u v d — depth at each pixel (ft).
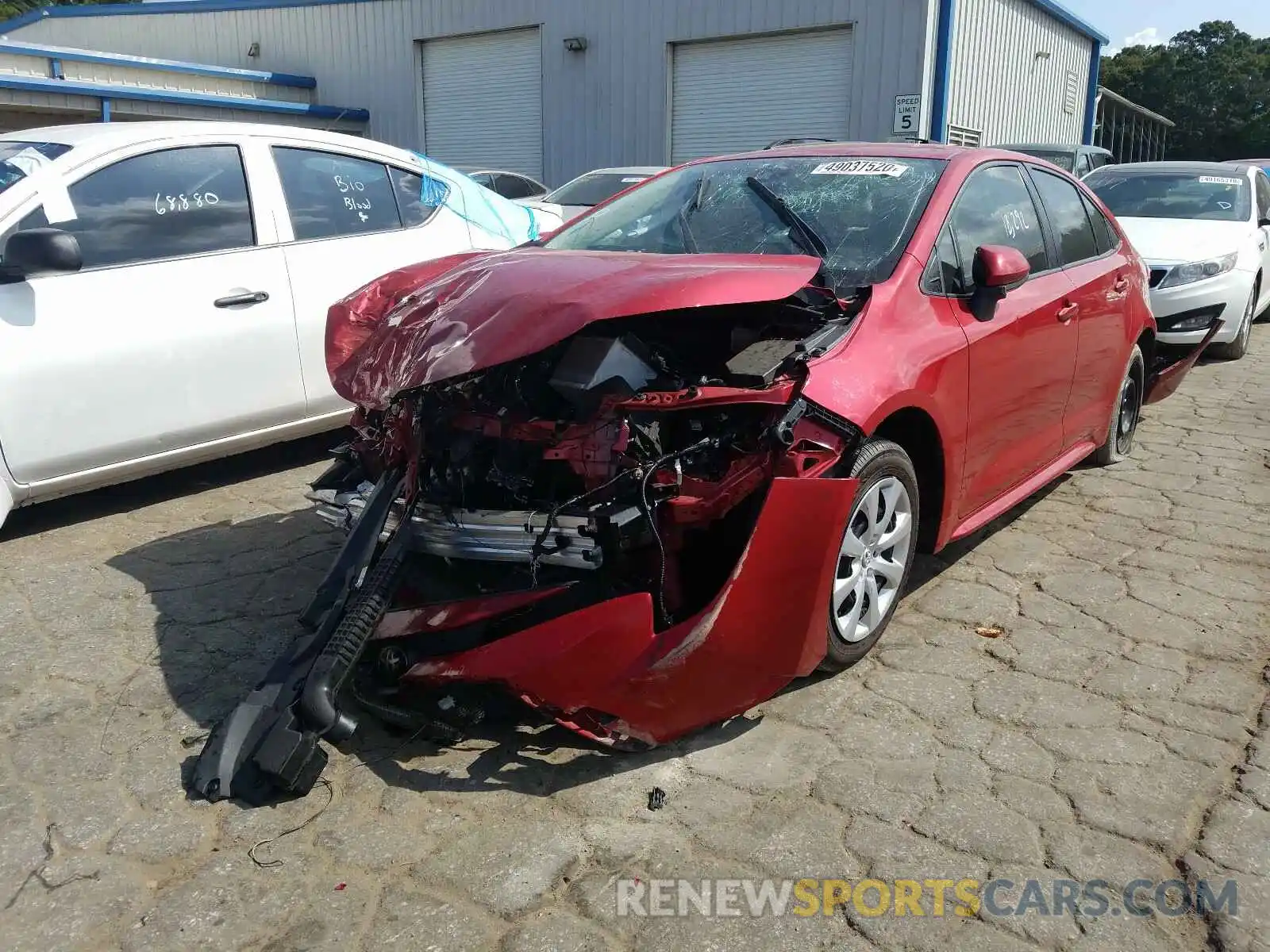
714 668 8.93
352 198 17.99
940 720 10.09
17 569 13.76
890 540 10.87
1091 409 15.80
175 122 16.24
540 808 8.76
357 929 7.39
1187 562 14.05
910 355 10.62
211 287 15.65
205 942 7.29
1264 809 8.65
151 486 17.20
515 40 60.59
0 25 84.48
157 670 11.10
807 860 8.08
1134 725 9.96
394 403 10.31
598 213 14.19
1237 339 28.50
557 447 9.17
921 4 47.34
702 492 9.04
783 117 52.60
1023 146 46.39
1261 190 32.12
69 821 8.60
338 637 9.09
